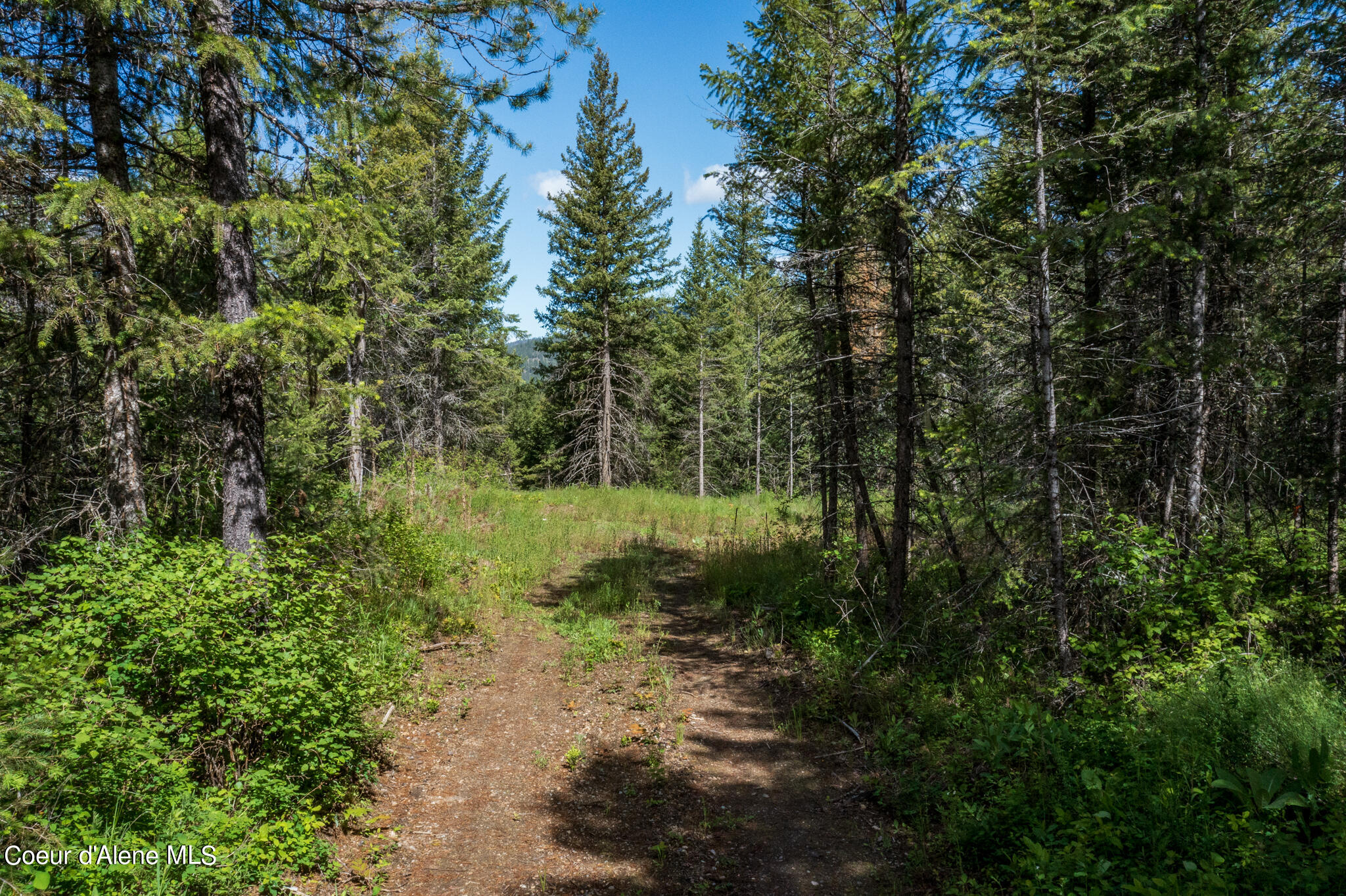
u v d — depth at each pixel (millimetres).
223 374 6406
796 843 5285
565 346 29234
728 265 29812
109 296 6188
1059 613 7016
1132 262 7887
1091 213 6543
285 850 4461
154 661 4789
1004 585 7863
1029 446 7387
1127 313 7934
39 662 4176
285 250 7797
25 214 5891
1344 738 4957
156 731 4402
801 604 10961
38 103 5895
